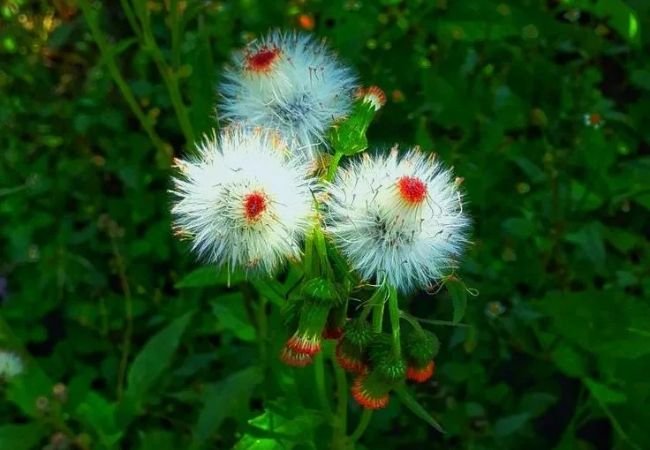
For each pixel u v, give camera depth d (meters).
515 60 0.20
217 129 0.15
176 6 0.15
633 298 0.15
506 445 0.16
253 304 0.16
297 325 0.11
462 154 0.19
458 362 0.17
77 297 0.20
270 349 0.14
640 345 0.15
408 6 0.20
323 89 0.12
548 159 0.18
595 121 0.18
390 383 0.11
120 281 0.20
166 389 0.18
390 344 0.11
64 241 0.20
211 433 0.13
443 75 0.20
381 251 0.10
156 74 0.22
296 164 0.11
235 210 0.10
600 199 0.18
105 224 0.20
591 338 0.15
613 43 0.22
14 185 0.21
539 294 0.18
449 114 0.19
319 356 0.13
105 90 0.21
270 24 0.20
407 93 0.19
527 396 0.17
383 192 0.10
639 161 0.18
